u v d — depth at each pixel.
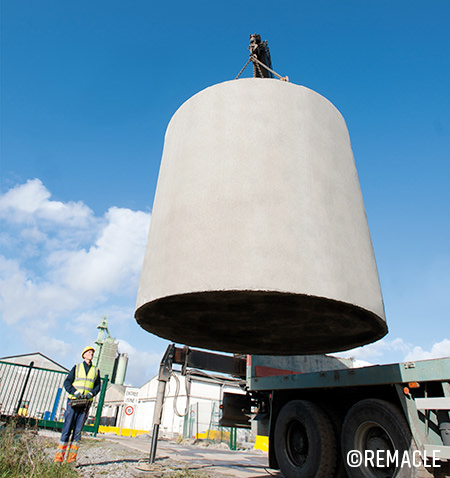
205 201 3.14
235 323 3.83
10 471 3.79
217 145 3.35
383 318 3.35
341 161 3.62
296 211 3.02
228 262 2.84
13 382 12.95
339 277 2.96
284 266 2.80
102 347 50.16
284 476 5.25
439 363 3.61
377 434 4.16
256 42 7.07
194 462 7.21
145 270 3.48
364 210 3.77
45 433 9.84
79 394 5.13
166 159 3.94
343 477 4.62
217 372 7.12
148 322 3.87
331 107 3.93
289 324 3.74
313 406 5.01
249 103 3.50
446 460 3.40
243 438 19.23
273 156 3.20
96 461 6.06
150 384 40.25
